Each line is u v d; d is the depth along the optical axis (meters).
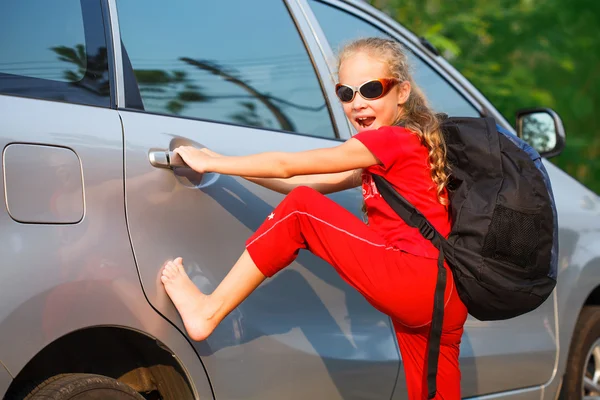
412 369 2.38
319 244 2.25
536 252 2.16
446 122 2.31
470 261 2.12
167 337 2.13
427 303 2.20
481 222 2.12
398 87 2.39
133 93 2.23
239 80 2.59
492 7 7.45
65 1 2.16
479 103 3.57
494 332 3.21
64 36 2.12
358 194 2.81
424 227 2.22
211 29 2.57
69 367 2.15
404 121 2.32
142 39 2.33
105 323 1.99
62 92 2.05
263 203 2.47
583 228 3.65
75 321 1.93
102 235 2.01
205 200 2.29
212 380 2.23
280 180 2.49
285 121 2.68
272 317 2.43
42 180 1.91
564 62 7.94
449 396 2.37
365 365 2.66
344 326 2.65
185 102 2.37
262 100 2.63
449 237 2.19
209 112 2.44
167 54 2.38
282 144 2.59
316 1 3.07
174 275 2.13
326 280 2.62
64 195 1.95
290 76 2.79
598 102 9.02
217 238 2.30
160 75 2.33
